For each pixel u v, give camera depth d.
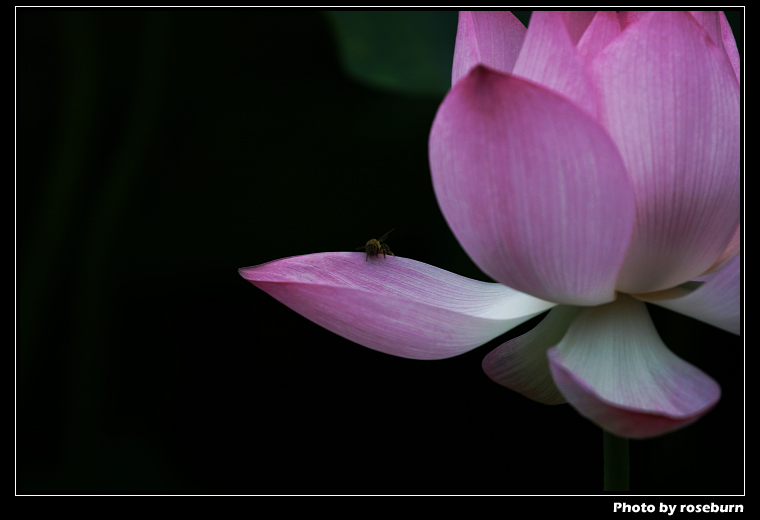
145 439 1.77
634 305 1.31
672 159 1.29
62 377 1.68
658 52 1.28
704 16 1.31
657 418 1.26
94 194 1.68
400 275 1.37
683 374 1.29
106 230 1.57
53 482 1.60
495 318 1.34
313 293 1.33
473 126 1.27
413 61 1.58
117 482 1.64
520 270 1.29
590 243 1.28
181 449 1.78
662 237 1.29
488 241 1.29
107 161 1.63
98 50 1.62
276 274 1.36
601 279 1.29
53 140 1.70
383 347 1.33
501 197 1.28
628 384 1.29
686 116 1.28
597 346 1.31
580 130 1.26
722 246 1.30
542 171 1.27
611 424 1.27
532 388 1.35
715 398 1.27
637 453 1.56
